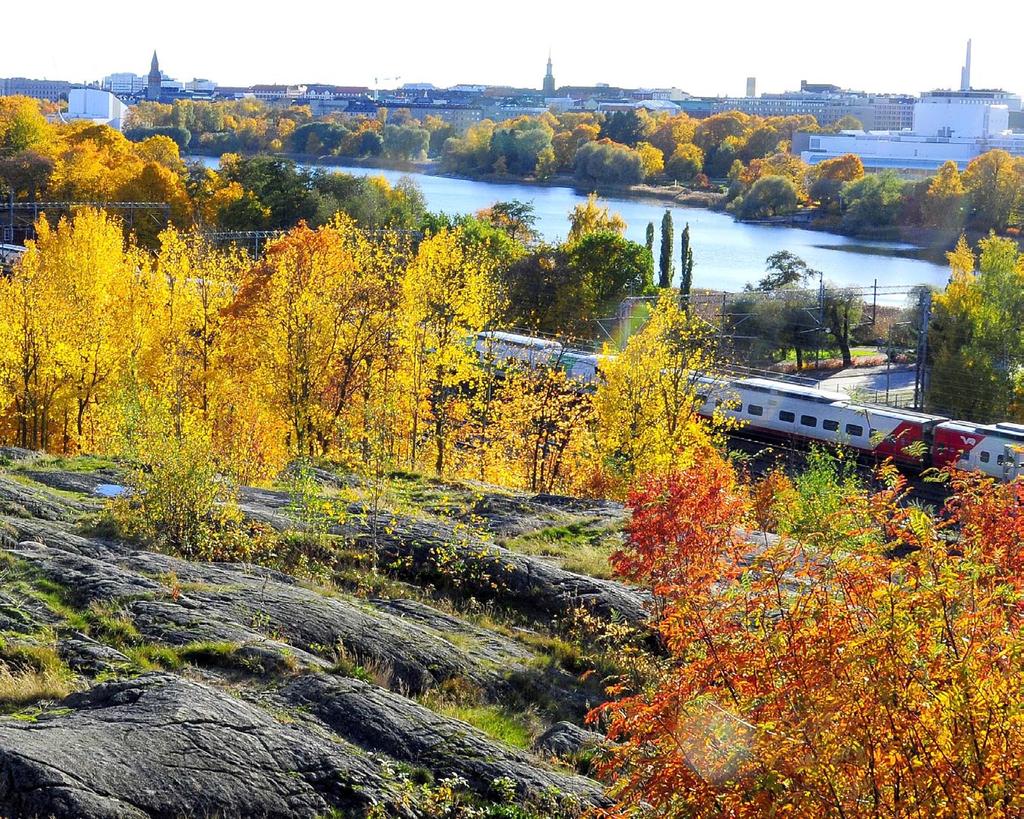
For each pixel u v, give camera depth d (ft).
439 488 110.93
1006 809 32.37
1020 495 39.14
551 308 298.76
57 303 155.02
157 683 45.96
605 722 58.18
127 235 351.67
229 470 99.71
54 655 49.49
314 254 163.22
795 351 304.50
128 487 82.79
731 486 64.03
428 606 72.13
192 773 40.27
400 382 152.97
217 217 381.19
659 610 54.44
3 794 36.60
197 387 150.51
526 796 45.96
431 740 48.14
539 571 79.97
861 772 33.65
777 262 342.64
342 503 90.12
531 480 161.99
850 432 210.18
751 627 42.57
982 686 33.27
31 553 63.26
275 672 52.65
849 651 34.58
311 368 149.18
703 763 35.76
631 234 548.72
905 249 512.22
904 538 39.93
